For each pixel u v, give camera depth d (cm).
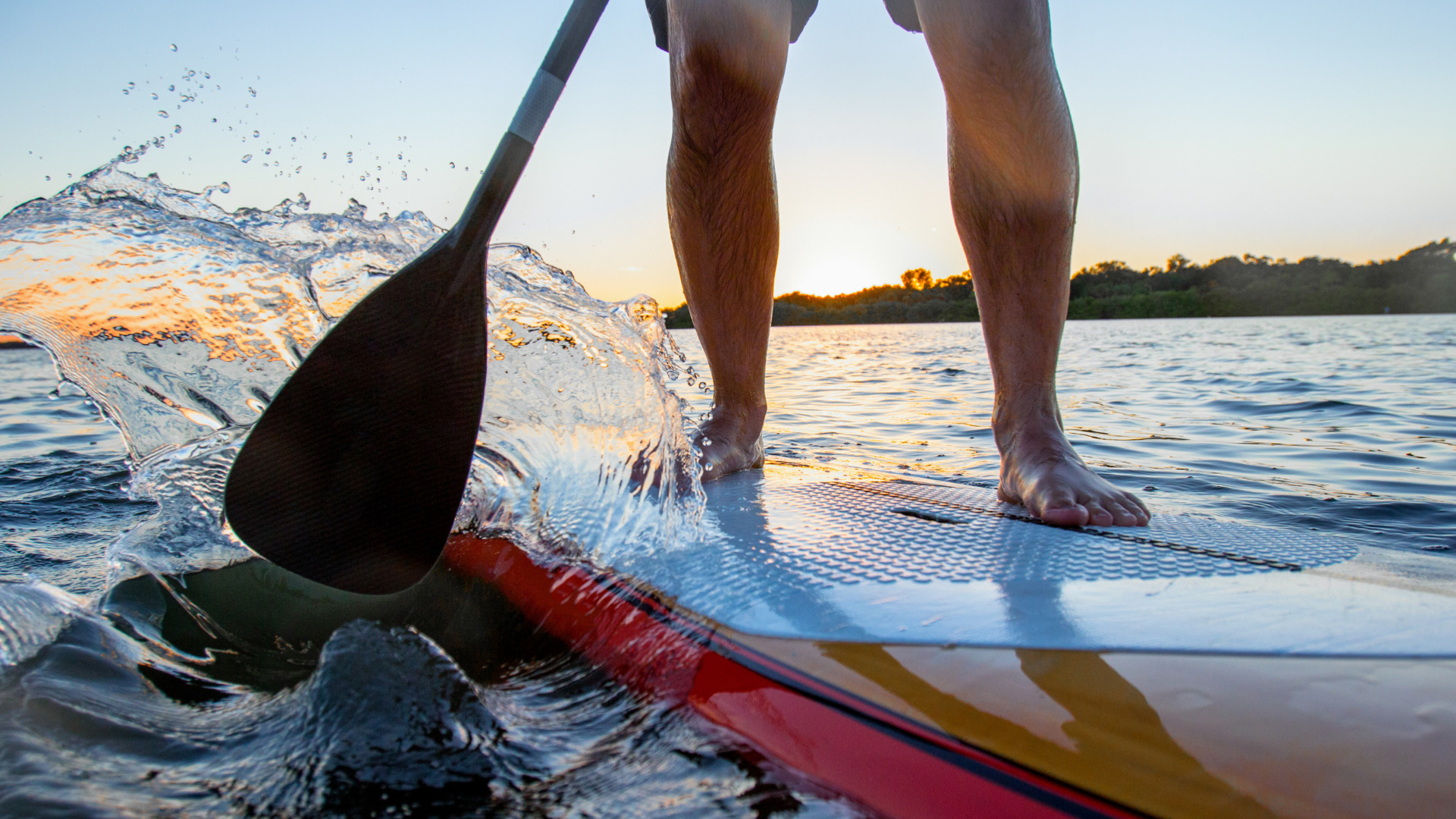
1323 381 654
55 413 445
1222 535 122
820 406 527
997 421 156
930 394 611
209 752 70
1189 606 86
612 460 130
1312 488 253
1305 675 67
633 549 114
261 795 63
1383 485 256
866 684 72
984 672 71
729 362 173
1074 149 144
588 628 95
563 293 148
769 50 146
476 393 109
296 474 101
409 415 106
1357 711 61
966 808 56
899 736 64
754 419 178
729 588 98
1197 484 260
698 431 173
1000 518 134
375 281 147
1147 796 53
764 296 167
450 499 106
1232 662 70
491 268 148
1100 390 617
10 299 131
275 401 101
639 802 61
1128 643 75
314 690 74
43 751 65
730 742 69
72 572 157
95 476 262
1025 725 63
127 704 77
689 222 159
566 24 120
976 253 150
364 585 102
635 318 152
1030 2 134
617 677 84
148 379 142
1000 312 151
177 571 118
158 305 138
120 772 65
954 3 135
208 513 126
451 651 96
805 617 87
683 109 149
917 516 135
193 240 138
